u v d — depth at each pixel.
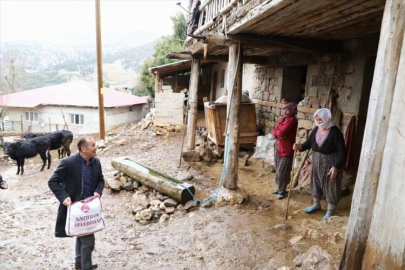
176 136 10.30
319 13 3.33
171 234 4.14
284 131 4.64
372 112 1.72
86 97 19.78
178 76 15.24
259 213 4.38
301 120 6.21
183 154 7.32
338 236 3.27
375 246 1.67
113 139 10.80
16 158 8.38
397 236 1.51
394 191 1.54
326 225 3.66
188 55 7.33
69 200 2.94
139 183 5.75
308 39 4.82
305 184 5.40
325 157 3.96
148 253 3.66
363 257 1.78
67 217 2.89
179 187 4.89
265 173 6.41
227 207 4.63
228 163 4.93
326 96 5.50
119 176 6.09
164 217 4.66
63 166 2.99
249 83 9.31
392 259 1.55
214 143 7.34
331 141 3.88
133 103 20.69
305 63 6.06
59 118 18.97
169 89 11.20
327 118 3.87
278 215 4.29
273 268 2.95
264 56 7.49
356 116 4.78
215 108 6.98
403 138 1.49
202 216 4.48
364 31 4.25
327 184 3.96
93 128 18.53
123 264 3.43
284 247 3.32
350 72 4.91
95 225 3.00
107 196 5.77
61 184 3.07
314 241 3.31
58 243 4.03
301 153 6.07
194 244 3.78
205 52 4.52
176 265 3.36
